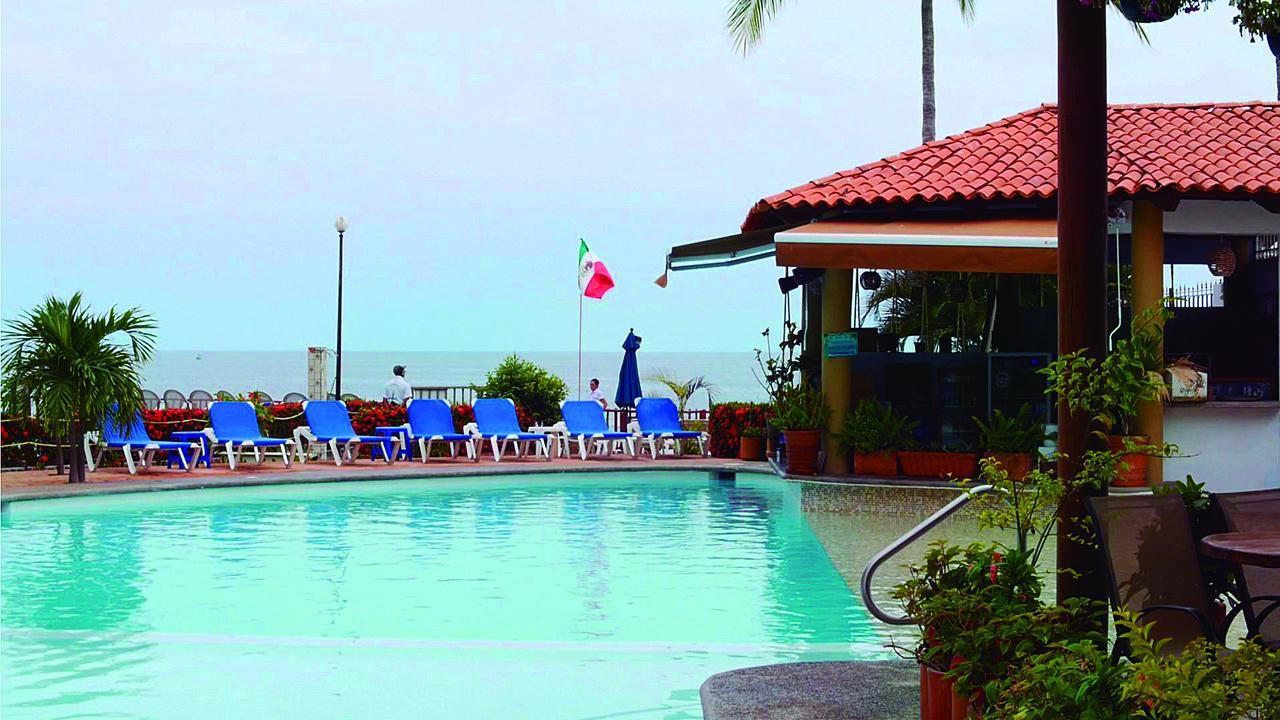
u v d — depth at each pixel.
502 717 6.88
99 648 8.61
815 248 15.15
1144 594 5.32
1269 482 16.50
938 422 18.00
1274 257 17.98
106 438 20.56
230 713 7.00
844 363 18.27
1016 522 5.71
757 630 9.23
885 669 7.08
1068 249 5.22
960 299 20.00
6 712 7.04
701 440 24.66
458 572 12.16
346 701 7.24
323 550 13.64
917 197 17.47
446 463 23.00
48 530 15.29
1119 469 5.31
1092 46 5.16
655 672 7.86
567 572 12.11
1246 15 4.74
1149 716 3.82
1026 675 4.30
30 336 18.67
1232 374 18.86
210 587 11.34
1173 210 16.48
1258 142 17.91
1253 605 6.02
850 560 11.88
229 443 21.41
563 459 24.19
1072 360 5.16
